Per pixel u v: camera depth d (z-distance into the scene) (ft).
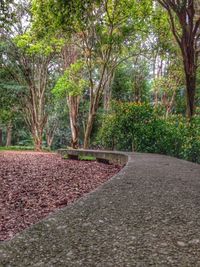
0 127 138.82
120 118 44.57
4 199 20.92
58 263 6.04
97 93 70.23
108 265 5.99
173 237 7.52
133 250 6.70
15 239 7.18
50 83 112.78
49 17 53.72
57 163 42.68
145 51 81.15
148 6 62.75
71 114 92.22
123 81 127.85
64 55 93.35
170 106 112.16
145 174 16.72
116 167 36.99
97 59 72.23
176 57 89.35
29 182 26.96
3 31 100.12
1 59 102.83
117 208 9.87
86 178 29.22
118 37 68.74
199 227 8.31
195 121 36.06
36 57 103.71
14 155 58.34
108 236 7.48
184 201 11.10
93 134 103.40
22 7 97.04
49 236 7.39
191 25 42.57
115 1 62.80
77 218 8.77
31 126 110.11
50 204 19.65
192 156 32.60
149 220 8.76
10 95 103.86
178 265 6.05
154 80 107.24
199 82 114.52
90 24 65.77
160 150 39.42
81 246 6.85
